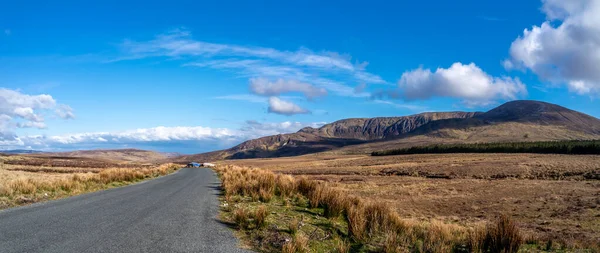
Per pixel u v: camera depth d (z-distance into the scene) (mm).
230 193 17812
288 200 16219
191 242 8188
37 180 18781
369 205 13336
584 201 27062
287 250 7836
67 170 50594
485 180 50906
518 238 9344
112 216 10836
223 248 7938
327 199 15055
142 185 23984
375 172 72375
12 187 16000
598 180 43938
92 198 15398
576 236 14430
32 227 8906
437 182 49250
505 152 117062
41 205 12898
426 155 122938
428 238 10055
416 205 29109
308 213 13258
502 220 9828
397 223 11328
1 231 8391
